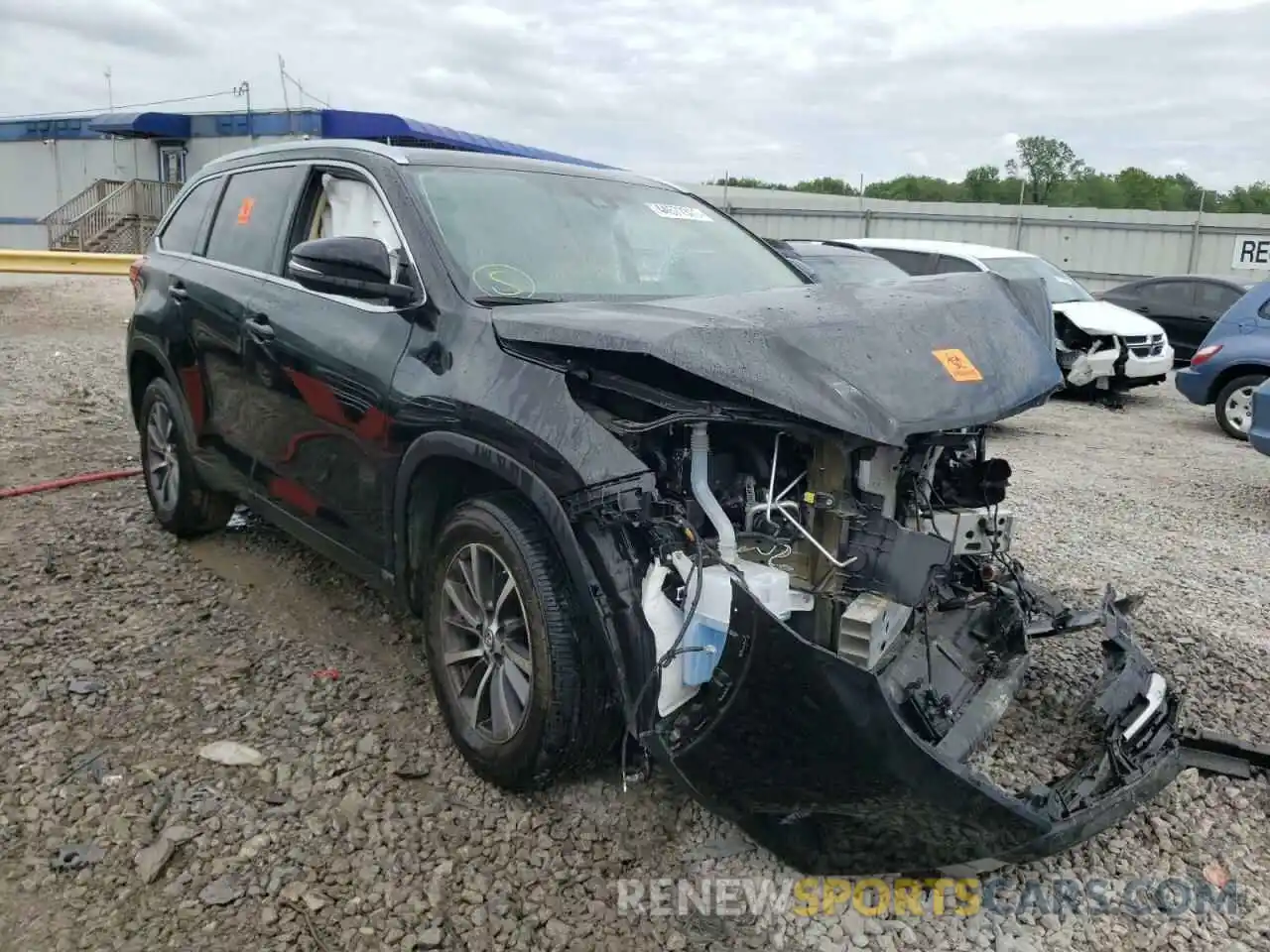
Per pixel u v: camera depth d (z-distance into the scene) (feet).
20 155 102.94
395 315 11.57
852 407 8.61
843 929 8.79
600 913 8.83
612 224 13.35
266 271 14.42
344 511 12.37
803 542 9.14
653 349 8.63
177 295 16.22
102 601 14.85
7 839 9.43
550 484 9.29
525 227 12.44
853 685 7.88
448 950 8.34
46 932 8.30
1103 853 9.93
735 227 15.29
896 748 7.97
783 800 8.43
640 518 8.75
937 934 8.77
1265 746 11.45
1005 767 10.94
